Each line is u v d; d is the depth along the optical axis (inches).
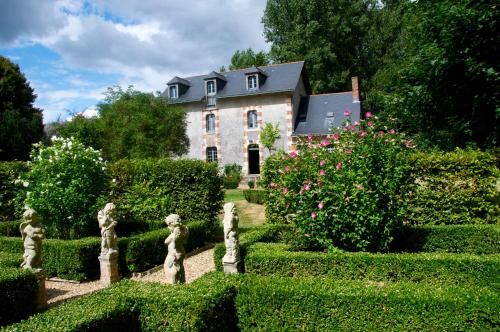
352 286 183.9
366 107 1389.0
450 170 352.2
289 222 388.5
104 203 393.1
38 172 360.2
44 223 358.9
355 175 255.6
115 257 302.7
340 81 1425.9
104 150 784.3
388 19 1533.0
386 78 1120.2
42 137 1138.0
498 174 343.6
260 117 1091.3
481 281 211.2
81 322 151.6
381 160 258.8
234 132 1123.3
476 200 344.8
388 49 1494.8
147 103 892.0
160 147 841.5
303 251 267.0
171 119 911.0
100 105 892.0
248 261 246.4
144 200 461.1
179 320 165.8
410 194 360.5
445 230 295.1
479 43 409.7
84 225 377.7
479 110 431.8
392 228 265.0
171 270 209.2
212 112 1151.6
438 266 219.0
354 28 1496.1
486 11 390.6
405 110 529.7
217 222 494.3
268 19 1556.3
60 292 287.0
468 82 434.3
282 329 180.7
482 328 152.9
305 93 1264.8
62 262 312.0
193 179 466.0
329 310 174.2
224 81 1181.1
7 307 213.2
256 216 620.7
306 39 1418.6
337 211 256.5
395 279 223.5
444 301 159.3
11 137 1039.0
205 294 178.4
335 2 1469.0
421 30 502.6
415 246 299.9
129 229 421.7
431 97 481.1
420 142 546.6
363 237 261.3
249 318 187.6
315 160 273.6
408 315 163.2
